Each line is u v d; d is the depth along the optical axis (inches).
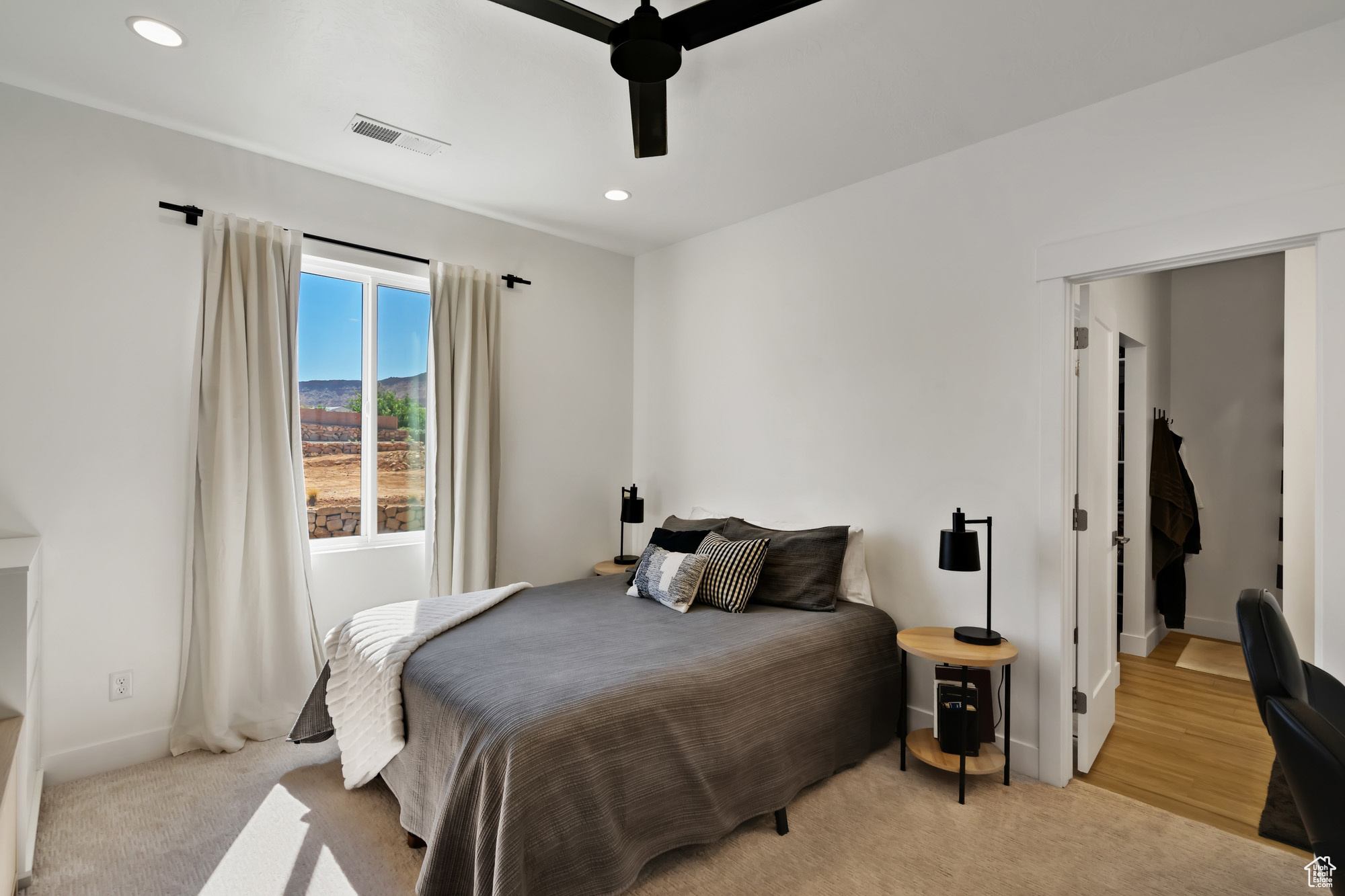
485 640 94.0
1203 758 112.3
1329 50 80.4
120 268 104.5
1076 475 107.3
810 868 80.1
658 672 82.7
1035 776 104.3
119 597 104.1
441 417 137.7
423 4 78.2
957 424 114.2
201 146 112.0
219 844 83.6
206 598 109.4
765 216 146.1
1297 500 117.6
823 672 100.6
